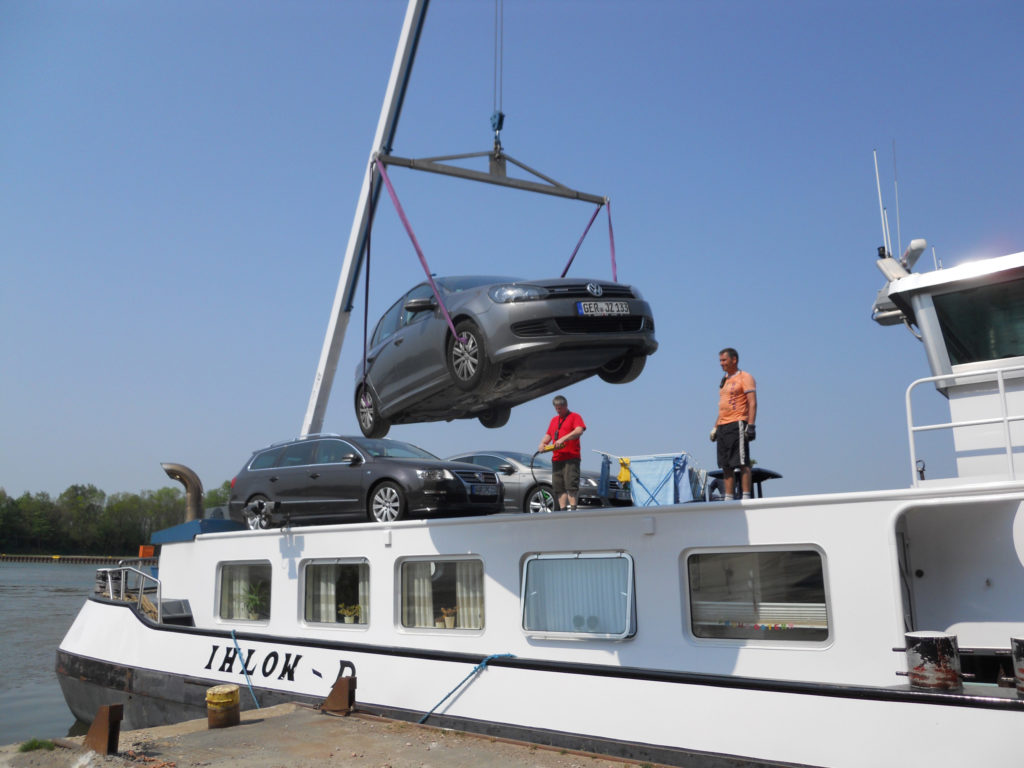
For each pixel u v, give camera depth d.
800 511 6.59
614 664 7.30
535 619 7.87
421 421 10.50
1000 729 5.30
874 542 6.27
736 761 6.23
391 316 10.27
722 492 11.16
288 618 9.83
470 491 11.09
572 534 7.76
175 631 10.41
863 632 6.22
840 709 5.88
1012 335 7.30
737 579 6.90
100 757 6.91
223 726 8.00
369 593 9.22
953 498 5.99
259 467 12.67
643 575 7.30
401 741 7.42
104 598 11.88
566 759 6.84
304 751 7.14
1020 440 7.11
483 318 7.75
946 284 7.57
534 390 8.93
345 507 11.34
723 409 7.92
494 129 9.19
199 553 11.09
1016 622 6.37
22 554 121.69
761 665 6.61
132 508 136.00
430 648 8.52
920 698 5.59
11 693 14.33
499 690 7.59
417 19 13.48
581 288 7.73
